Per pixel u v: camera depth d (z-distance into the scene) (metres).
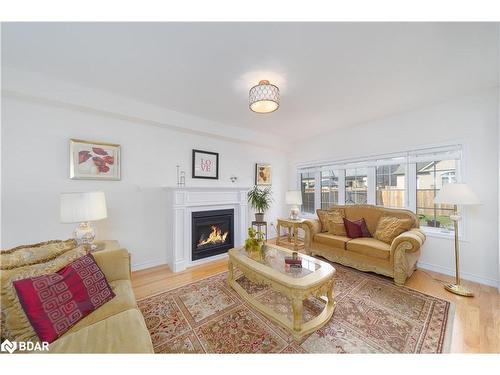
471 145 2.52
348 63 1.88
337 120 3.45
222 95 2.54
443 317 1.77
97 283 1.40
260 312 1.85
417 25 1.44
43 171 2.29
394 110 3.02
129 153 2.84
